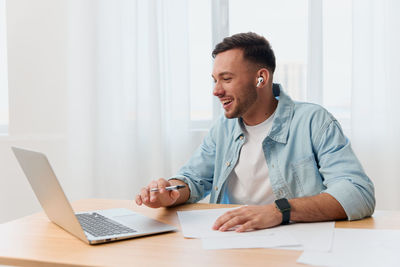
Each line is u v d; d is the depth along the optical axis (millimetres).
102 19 2580
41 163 985
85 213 1255
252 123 1548
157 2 2514
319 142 1417
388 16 2291
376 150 2338
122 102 2568
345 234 1025
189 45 2568
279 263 848
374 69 2330
